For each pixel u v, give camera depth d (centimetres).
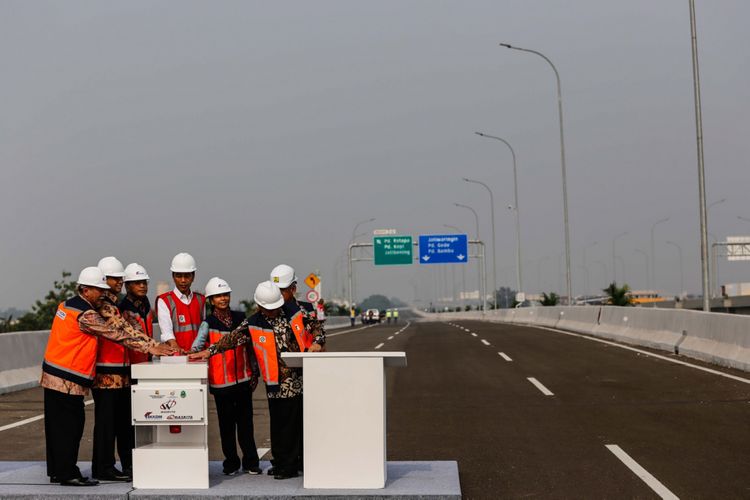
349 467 742
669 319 2330
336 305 13125
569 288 4291
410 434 1087
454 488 738
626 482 792
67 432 759
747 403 1276
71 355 753
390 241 6569
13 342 1755
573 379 1645
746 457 896
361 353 743
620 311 2898
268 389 786
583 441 1005
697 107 2541
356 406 742
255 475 809
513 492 764
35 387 1769
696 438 1009
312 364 745
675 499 729
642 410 1234
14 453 1012
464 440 1034
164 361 752
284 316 791
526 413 1233
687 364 1870
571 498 739
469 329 4219
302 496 717
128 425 816
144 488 746
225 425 817
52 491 736
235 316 845
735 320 1831
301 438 799
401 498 716
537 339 2945
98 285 756
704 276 2481
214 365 802
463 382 1644
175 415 741
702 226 2491
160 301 846
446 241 6488
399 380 1706
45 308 5022
